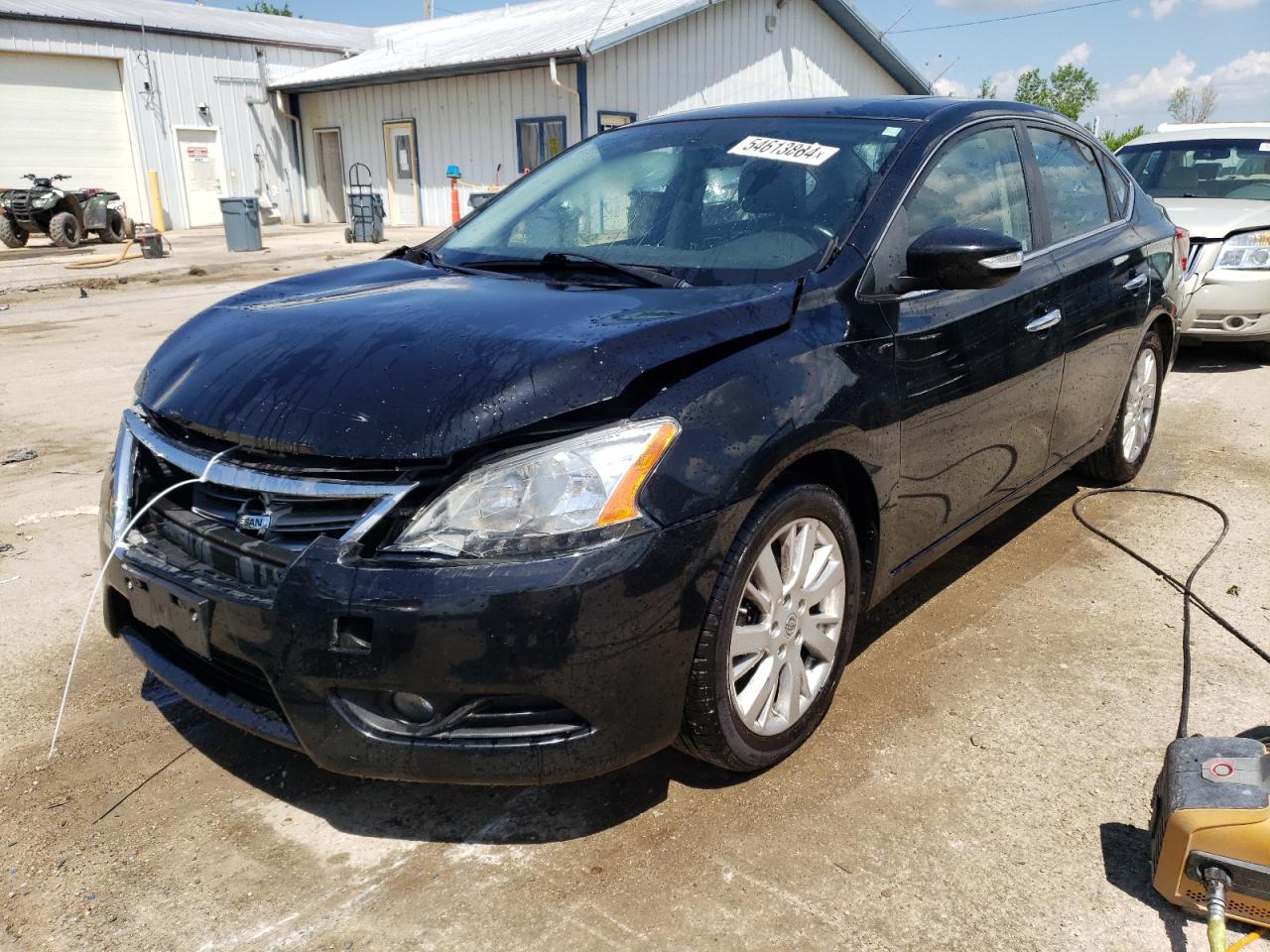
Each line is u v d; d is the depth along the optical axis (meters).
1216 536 4.38
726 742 2.49
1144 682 3.18
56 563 4.12
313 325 2.63
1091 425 4.29
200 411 2.45
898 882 2.31
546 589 2.09
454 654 2.09
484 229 3.64
